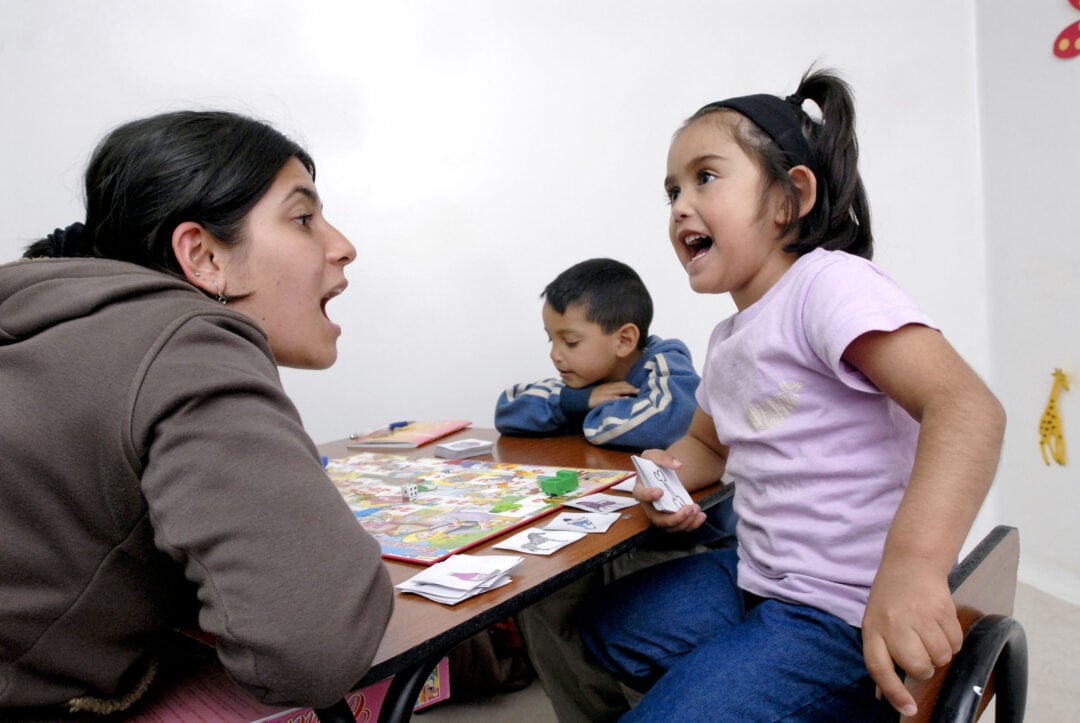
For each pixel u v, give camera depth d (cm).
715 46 227
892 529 63
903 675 60
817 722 73
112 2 165
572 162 215
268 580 49
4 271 61
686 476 103
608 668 96
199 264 71
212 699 59
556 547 77
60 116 162
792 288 84
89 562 53
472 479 113
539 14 208
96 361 53
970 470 62
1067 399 203
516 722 153
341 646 49
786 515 83
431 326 202
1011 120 218
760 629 78
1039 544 212
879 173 230
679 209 96
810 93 102
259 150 73
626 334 151
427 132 197
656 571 104
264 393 56
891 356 70
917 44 230
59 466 51
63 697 54
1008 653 69
